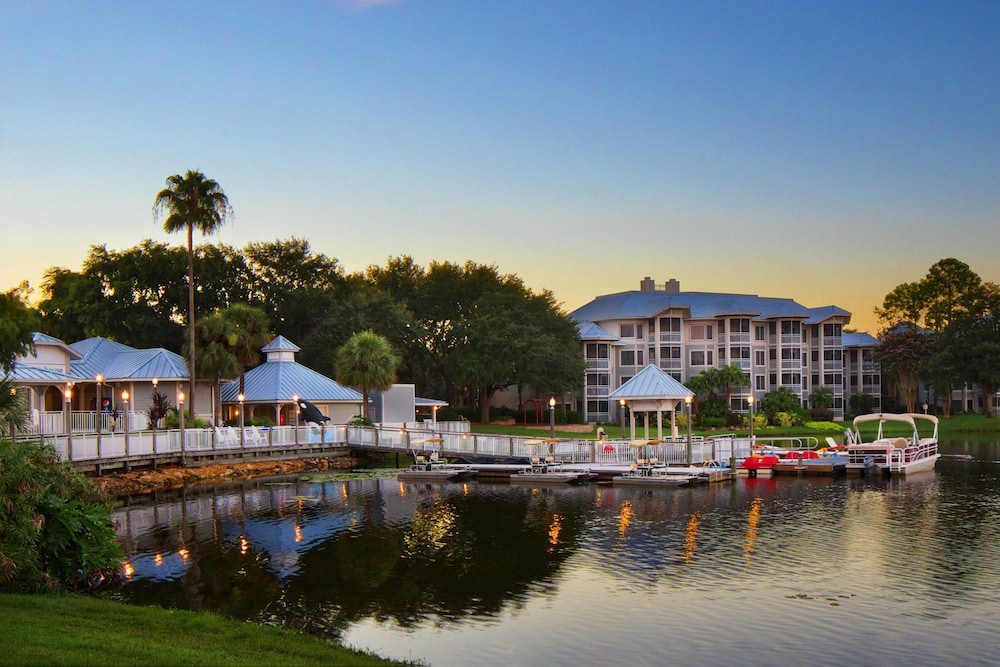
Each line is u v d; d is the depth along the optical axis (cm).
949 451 6631
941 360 10175
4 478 1914
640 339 10075
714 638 1814
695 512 3441
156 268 8262
